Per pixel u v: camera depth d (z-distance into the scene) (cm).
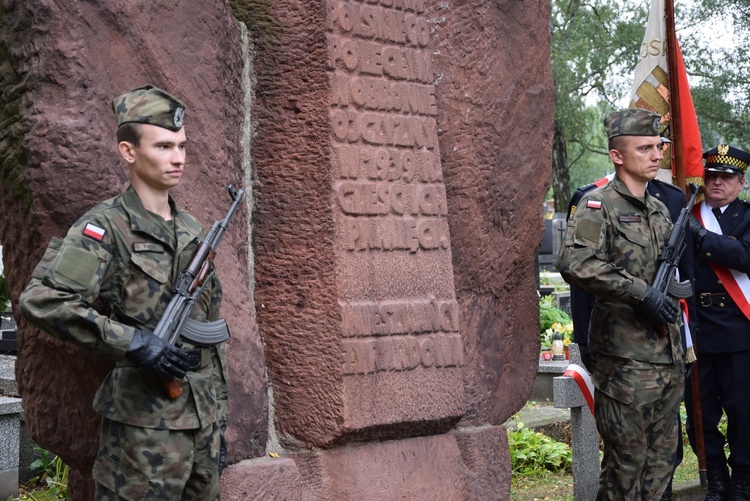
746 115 2267
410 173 427
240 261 387
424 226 430
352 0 411
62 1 325
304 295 396
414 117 433
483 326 473
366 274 404
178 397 295
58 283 278
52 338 337
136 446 288
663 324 450
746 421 576
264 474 371
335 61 401
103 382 299
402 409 411
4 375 684
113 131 337
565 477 679
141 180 302
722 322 580
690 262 509
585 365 498
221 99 382
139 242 296
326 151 397
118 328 277
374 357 402
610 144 467
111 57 339
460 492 436
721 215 604
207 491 307
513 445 699
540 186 507
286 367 397
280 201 402
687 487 614
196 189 368
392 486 407
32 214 326
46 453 626
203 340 301
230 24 391
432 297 429
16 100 326
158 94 299
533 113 502
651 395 451
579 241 450
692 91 2284
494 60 473
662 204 482
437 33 459
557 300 1452
